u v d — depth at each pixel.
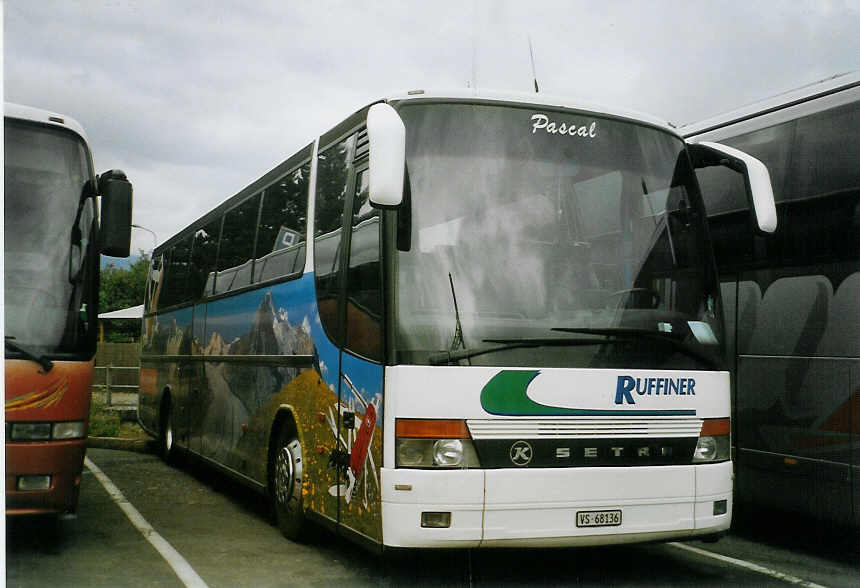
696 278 6.26
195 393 11.06
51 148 6.95
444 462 5.27
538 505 5.36
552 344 5.57
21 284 6.53
